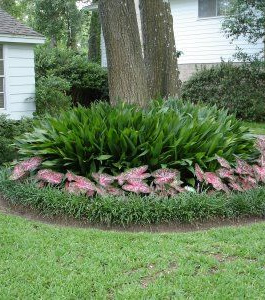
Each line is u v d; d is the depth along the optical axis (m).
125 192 5.21
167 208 4.77
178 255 3.93
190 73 17.39
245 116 14.46
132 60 7.20
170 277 3.53
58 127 5.86
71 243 4.16
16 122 9.18
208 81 15.30
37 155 5.75
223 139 5.91
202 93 15.44
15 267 3.68
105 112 6.19
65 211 4.95
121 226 4.76
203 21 16.66
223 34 15.84
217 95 15.05
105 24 7.19
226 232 4.51
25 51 11.45
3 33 10.67
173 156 5.53
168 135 5.54
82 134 5.51
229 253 4.00
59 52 16.25
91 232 4.46
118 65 7.18
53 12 28.84
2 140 7.73
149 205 4.81
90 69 15.97
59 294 3.27
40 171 5.43
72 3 29.25
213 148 5.66
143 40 9.38
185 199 4.89
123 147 5.46
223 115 6.76
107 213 4.78
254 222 5.03
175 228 4.75
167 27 9.31
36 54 15.62
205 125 5.87
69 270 3.64
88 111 6.28
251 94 14.23
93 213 4.80
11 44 11.10
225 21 14.35
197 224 4.83
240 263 3.79
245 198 5.11
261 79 14.32
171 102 7.15
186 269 3.65
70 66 15.69
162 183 5.17
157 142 5.44
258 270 3.67
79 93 16.27
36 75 14.55
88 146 5.55
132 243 4.20
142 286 3.41
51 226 4.71
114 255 3.92
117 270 3.64
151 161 5.48
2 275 3.55
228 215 4.98
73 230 4.53
